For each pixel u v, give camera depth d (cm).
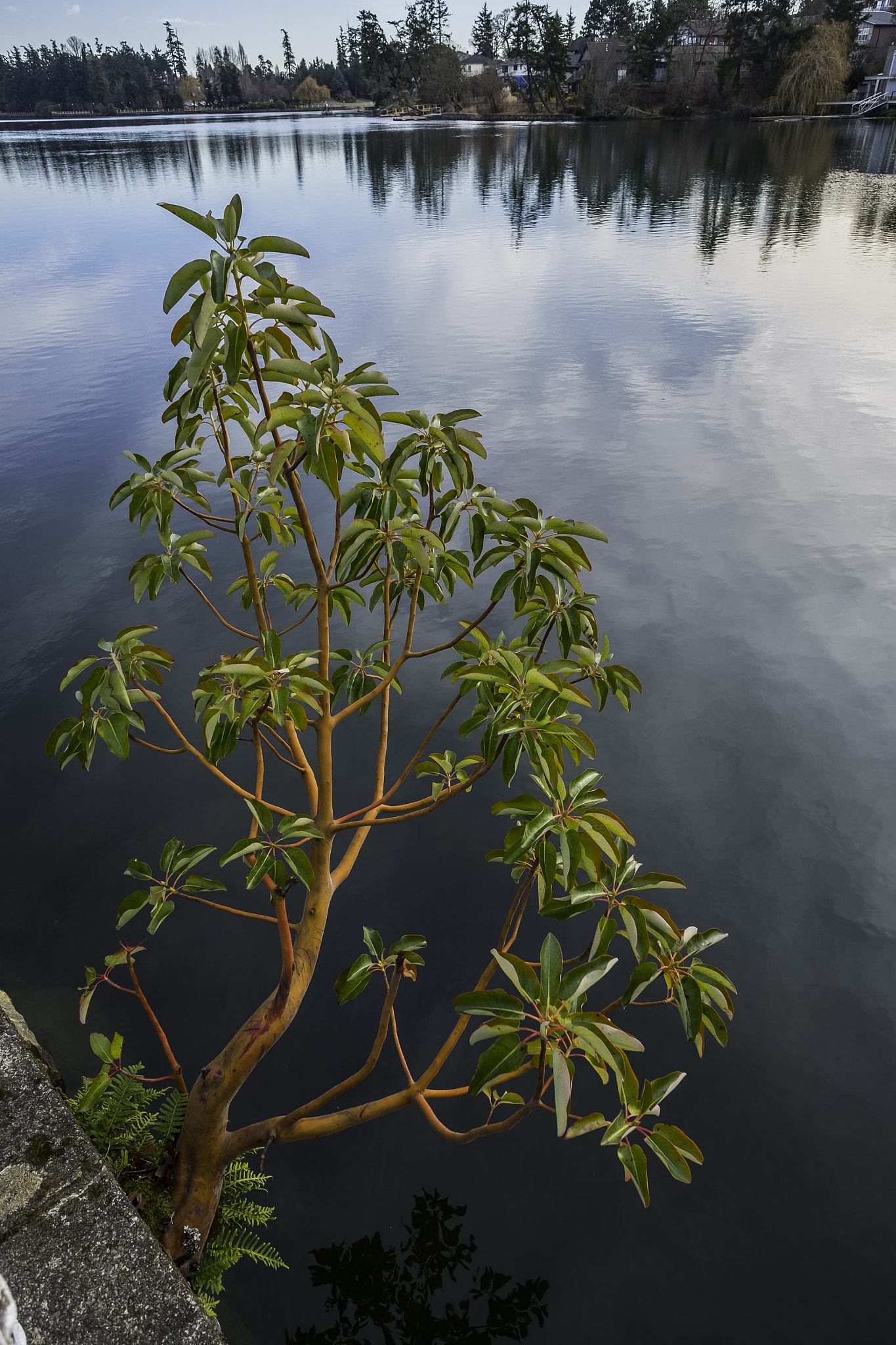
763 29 7781
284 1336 304
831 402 1391
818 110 7869
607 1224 340
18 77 17225
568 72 9619
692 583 853
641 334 1828
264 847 248
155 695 254
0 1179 214
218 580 889
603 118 8788
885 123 7025
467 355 1702
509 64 12406
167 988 442
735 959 453
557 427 1318
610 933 209
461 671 247
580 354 1695
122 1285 191
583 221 3347
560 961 199
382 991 438
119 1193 211
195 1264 293
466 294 2230
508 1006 195
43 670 742
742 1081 393
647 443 1243
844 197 3672
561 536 256
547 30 9106
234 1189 333
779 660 721
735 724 643
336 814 557
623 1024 425
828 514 993
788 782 581
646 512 1020
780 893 493
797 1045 409
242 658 254
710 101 8444
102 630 802
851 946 459
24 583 896
